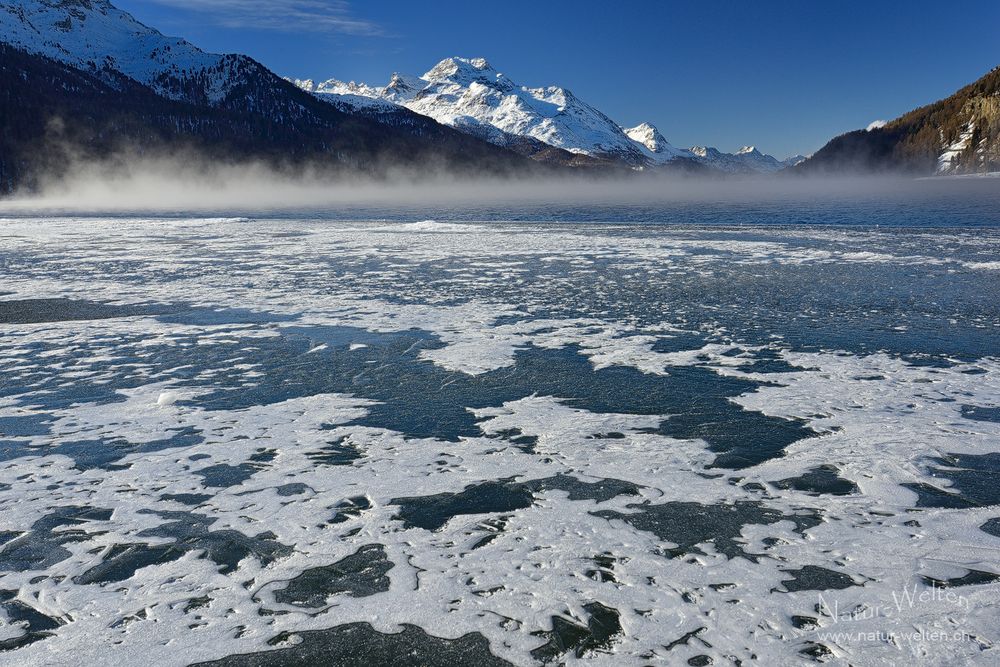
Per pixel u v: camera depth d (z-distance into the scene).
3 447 6.18
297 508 4.97
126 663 3.35
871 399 7.29
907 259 18.66
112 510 4.98
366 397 7.58
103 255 21.97
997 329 10.50
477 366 8.74
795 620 3.58
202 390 7.86
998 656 3.27
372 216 48.03
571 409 7.12
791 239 24.97
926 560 4.16
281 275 17.00
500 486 5.31
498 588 3.91
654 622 3.57
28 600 3.90
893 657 3.27
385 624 3.62
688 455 5.88
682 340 10.04
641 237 26.86
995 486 5.17
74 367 8.81
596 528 4.61
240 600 3.86
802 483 5.29
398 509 4.94
